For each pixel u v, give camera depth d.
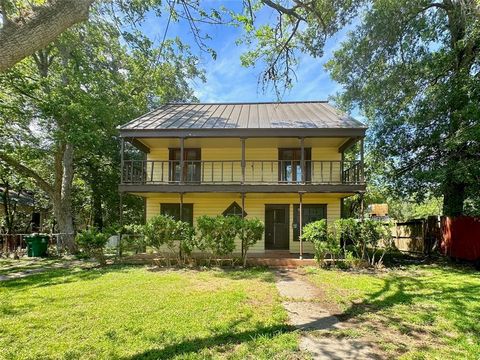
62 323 4.98
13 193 20.44
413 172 13.01
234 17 5.36
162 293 6.82
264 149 14.16
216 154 14.25
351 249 11.18
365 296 6.71
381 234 10.56
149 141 13.29
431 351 4.01
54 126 15.02
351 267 10.44
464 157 11.78
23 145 14.27
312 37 9.73
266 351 3.93
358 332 4.62
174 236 10.78
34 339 4.38
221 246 10.59
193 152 14.33
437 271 9.91
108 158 19.61
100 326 4.83
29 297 6.58
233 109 15.52
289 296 6.71
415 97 14.27
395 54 14.27
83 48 14.95
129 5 5.89
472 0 10.59
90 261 12.46
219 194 13.17
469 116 10.91
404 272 9.73
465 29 11.40
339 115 13.59
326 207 13.80
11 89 13.33
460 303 6.09
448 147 11.29
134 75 16.80
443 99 12.01
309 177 13.84
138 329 4.69
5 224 18.39
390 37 13.65
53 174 19.17
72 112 13.48
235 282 8.09
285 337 4.38
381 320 5.18
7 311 5.62
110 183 20.48
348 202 19.22
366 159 15.34
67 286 7.63
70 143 14.33
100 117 14.59
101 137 15.59
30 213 22.30
